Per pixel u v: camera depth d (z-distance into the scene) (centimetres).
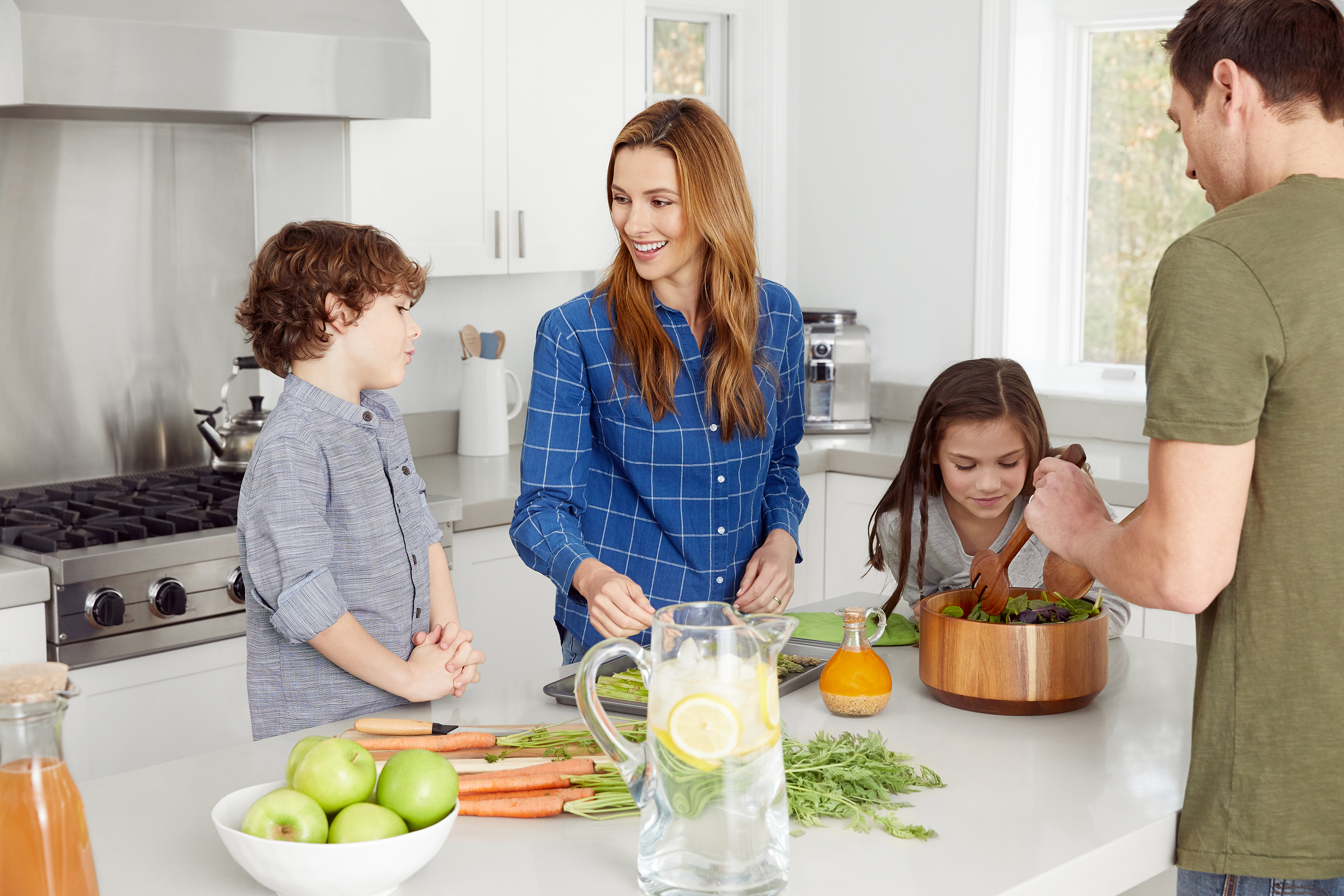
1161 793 120
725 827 96
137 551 221
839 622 175
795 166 402
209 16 237
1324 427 107
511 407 354
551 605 295
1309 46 110
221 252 300
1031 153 356
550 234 311
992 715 142
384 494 166
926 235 372
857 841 110
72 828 83
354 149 273
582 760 122
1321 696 110
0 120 264
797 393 188
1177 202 346
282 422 157
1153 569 111
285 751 133
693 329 171
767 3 388
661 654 98
